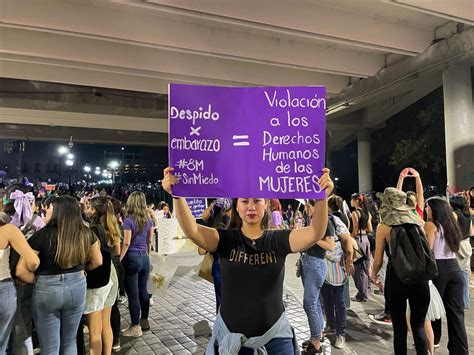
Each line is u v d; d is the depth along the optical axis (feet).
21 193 17.15
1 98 53.57
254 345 7.40
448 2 29.37
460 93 39.42
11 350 13.41
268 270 7.72
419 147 58.54
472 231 17.30
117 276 15.23
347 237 15.67
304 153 7.92
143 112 61.98
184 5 27.78
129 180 247.91
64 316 11.41
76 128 88.33
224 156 8.10
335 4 32.91
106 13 31.73
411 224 12.39
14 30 34.99
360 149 77.71
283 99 8.05
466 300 14.44
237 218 8.59
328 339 16.62
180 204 7.95
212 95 8.13
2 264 11.07
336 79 53.57
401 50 38.96
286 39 39.68
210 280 17.85
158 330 18.08
